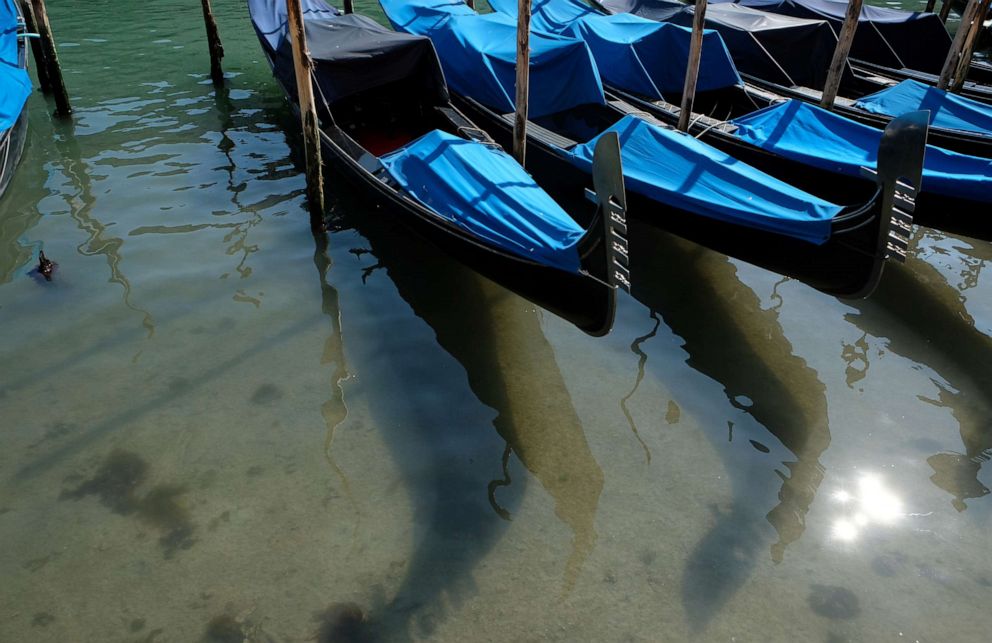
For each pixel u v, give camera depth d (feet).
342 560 17.43
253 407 21.84
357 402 22.25
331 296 27.20
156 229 31.12
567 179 33.68
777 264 26.45
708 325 26.30
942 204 28.43
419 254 30.14
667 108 38.68
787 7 52.95
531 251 22.97
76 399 21.79
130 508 18.52
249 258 29.35
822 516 18.80
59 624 15.87
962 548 17.99
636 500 19.20
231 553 17.51
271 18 44.91
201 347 24.21
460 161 27.89
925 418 21.98
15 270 27.89
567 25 45.14
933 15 48.78
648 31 40.52
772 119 34.73
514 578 17.13
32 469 19.44
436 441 20.94
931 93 37.63
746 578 17.21
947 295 28.17
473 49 37.76
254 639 15.70
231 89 48.34
